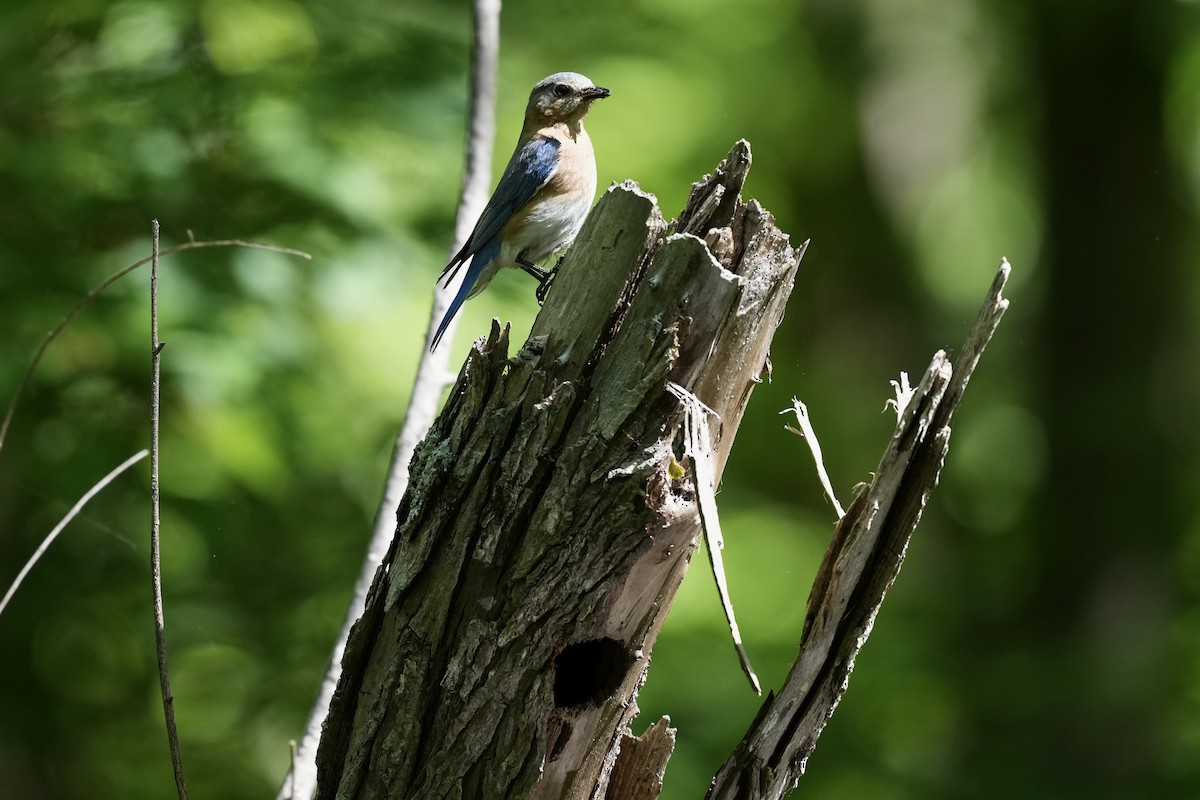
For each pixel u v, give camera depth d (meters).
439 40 13.09
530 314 13.34
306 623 13.66
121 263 11.10
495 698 4.91
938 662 17.62
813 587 5.14
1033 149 21.56
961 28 25.58
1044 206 19.98
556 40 19.02
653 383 4.65
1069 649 17.25
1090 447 18.20
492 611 4.88
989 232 27.75
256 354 11.14
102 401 11.42
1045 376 19.44
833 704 5.19
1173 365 18.95
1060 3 19.28
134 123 11.77
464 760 4.98
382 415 13.46
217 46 12.59
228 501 12.58
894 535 4.97
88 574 12.62
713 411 4.84
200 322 10.91
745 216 4.91
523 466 4.77
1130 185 19.11
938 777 15.73
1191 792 15.00
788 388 25.77
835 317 26.75
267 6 12.68
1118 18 19.06
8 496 12.23
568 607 4.81
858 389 26.20
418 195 12.91
